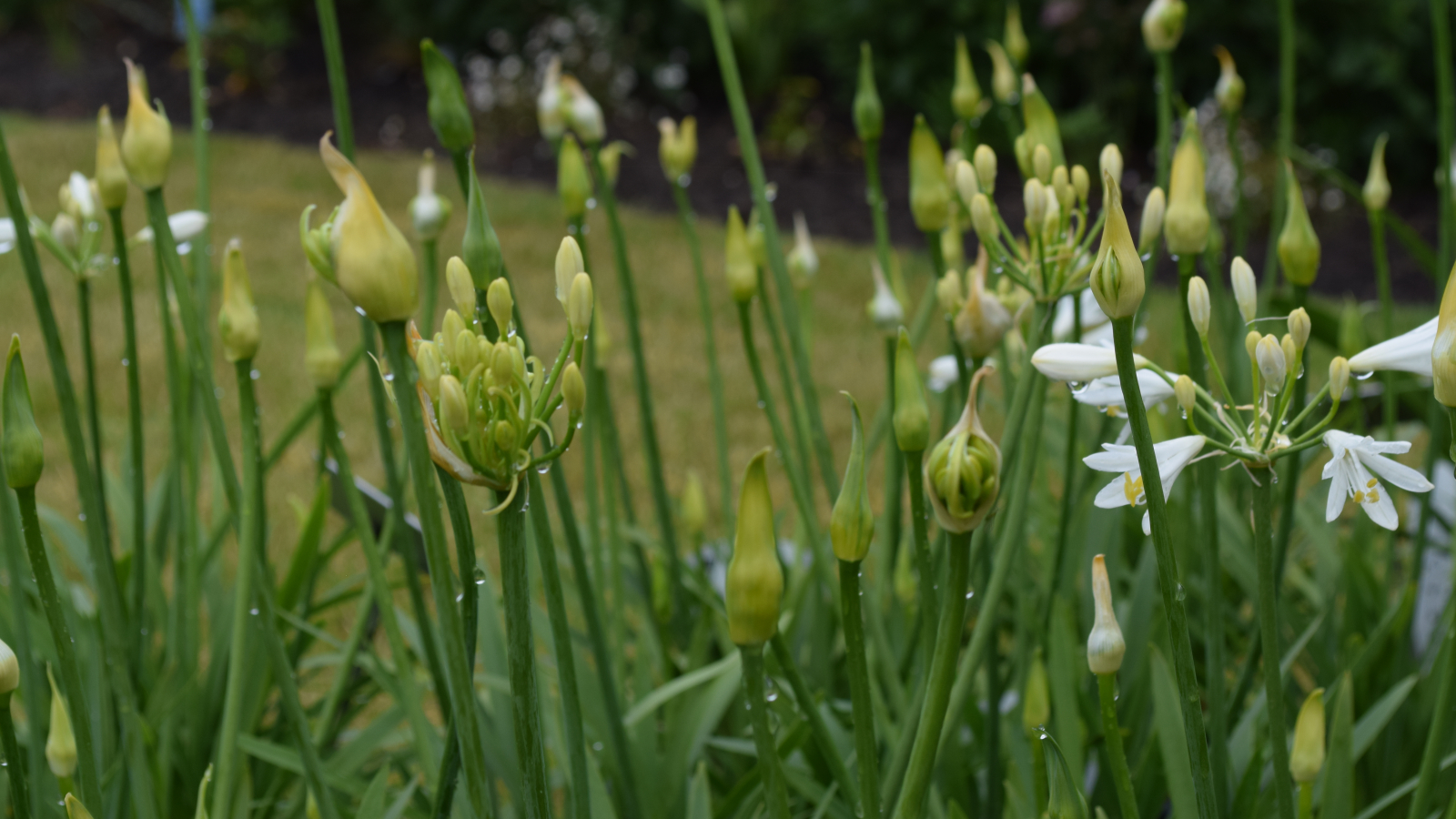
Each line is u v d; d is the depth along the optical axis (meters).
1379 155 1.24
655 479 1.40
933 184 1.08
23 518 0.89
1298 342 0.84
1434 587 1.57
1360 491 0.83
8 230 1.12
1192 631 1.42
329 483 1.32
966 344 1.04
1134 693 1.24
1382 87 5.49
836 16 6.01
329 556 1.36
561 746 1.17
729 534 1.53
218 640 1.33
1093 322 1.21
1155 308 3.71
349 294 0.77
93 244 1.15
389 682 1.20
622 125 6.29
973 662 0.97
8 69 6.55
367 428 3.03
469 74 6.80
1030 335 1.00
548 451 0.80
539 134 6.15
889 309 1.21
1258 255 4.80
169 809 1.20
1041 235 0.99
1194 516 1.41
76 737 0.93
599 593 1.27
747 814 1.16
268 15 6.68
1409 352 0.84
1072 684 1.10
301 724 1.03
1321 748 0.93
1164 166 1.21
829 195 5.55
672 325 3.91
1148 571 1.28
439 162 5.62
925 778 0.86
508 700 1.22
